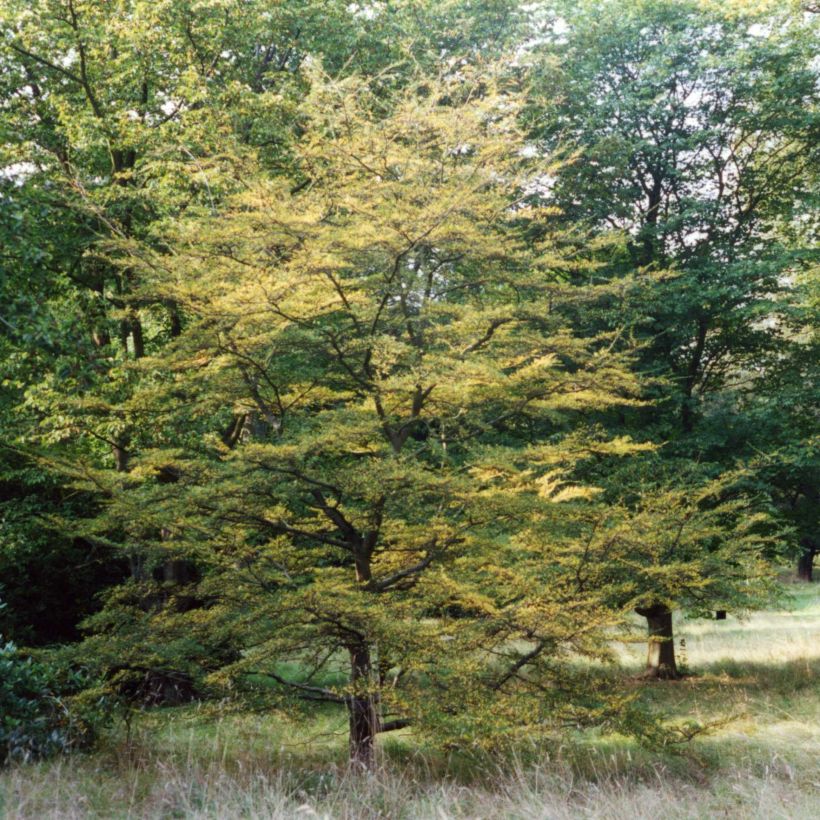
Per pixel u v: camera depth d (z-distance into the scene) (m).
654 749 9.32
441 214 8.62
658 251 17.05
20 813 6.31
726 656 17.89
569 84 16.45
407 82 15.35
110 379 13.09
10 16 14.19
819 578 43.56
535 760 9.12
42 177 13.74
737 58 16.27
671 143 16.25
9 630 15.64
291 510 10.16
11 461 15.66
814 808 6.99
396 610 8.60
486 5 17.44
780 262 15.59
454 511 10.09
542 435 14.77
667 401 16.39
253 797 7.14
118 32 14.28
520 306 9.18
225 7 14.70
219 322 8.81
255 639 8.42
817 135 17.08
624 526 9.07
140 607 14.20
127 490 9.76
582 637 8.72
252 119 14.77
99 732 9.66
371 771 8.09
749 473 12.58
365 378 9.66
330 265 8.44
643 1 17.31
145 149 14.18
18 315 11.44
